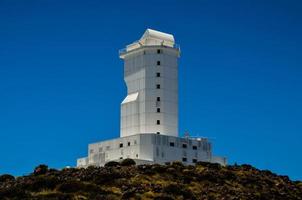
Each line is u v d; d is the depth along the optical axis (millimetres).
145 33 145875
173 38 147000
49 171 97375
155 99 140875
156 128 139625
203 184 93938
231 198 87188
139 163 126125
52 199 77562
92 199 79375
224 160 141500
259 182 99812
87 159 142000
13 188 82250
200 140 138750
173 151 134500
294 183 106438
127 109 143375
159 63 142250
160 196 82312
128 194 82125
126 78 146375
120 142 136500
